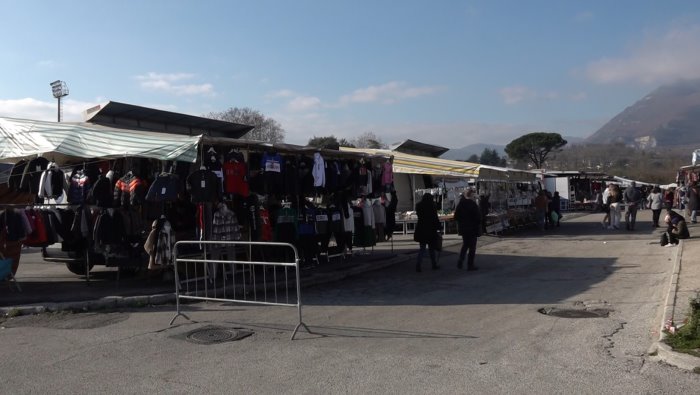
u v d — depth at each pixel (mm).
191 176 10328
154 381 5637
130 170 10992
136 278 12305
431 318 8391
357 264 13930
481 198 21750
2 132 11445
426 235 13523
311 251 13344
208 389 5379
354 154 14312
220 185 10805
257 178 11961
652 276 11773
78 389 5441
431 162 22672
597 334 7242
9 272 10320
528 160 86312
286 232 12547
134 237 11016
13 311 8867
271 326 7945
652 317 8125
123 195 10383
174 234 10422
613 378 5508
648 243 18141
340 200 14359
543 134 83250
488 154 102125
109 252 10953
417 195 25250
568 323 7902
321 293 10719
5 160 11945
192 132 25922
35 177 11352
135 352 6719
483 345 6797
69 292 10398
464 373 5715
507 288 10984
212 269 10664
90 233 10977
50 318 8656
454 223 23438
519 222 25266
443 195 24172
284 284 11117
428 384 5398
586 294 10102
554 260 15039
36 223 10695
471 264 13672
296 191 12609
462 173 21781
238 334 7473
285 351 6633
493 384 5371
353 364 6078
